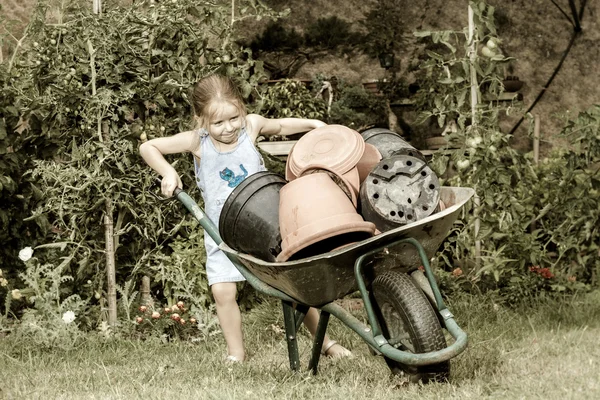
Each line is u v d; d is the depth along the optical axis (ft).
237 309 15.47
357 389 12.23
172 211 20.36
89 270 19.72
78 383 13.67
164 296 20.83
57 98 19.39
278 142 22.38
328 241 12.05
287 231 11.86
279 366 14.28
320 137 12.98
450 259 23.82
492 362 13.87
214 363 14.73
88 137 19.66
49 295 18.19
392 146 13.29
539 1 30.86
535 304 20.43
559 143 30.48
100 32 19.15
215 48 20.99
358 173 12.78
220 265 15.28
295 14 31.83
